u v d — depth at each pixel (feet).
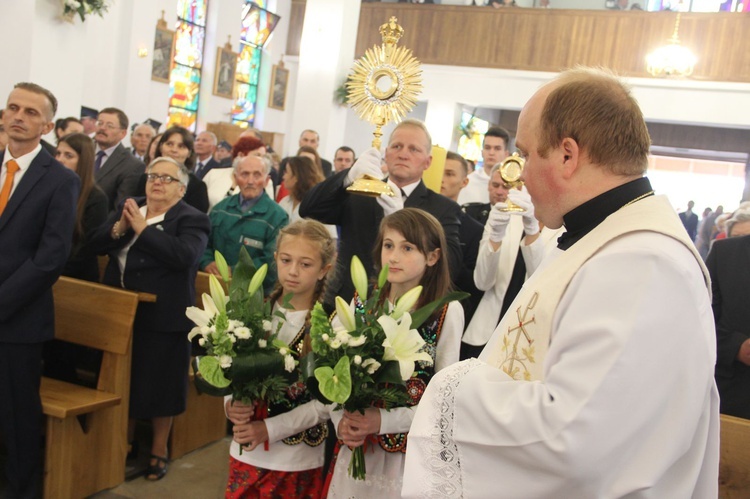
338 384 5.74
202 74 50.65
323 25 39.68
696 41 40.81
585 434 3.44
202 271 13.39
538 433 3.56
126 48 40.78
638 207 3.99
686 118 40.93
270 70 55.88
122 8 40.60
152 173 11.21
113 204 16.37
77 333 10.76
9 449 9.45
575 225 4.21
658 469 3.50
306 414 7.30
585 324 3.62
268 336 6.69
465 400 3.98
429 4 46.47
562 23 43.83
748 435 6.62
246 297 6.55
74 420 9.96
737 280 9.04
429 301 7.22
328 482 7.28
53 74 26.40
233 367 6.29
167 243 10.75
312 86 39.88
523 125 4.32
